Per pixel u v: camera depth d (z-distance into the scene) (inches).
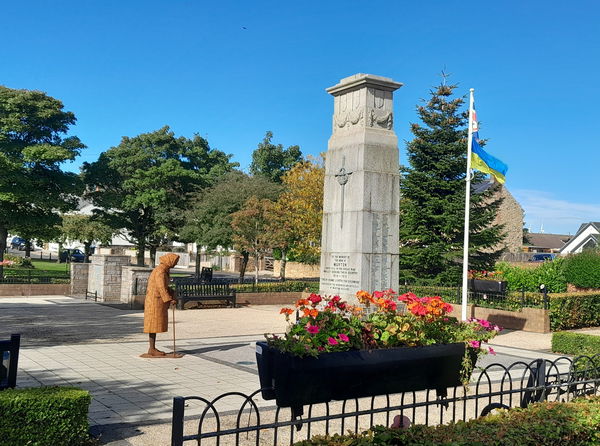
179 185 1721.2
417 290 916.0
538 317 740.0
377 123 539.2
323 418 187.8
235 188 1461.6
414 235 1112.8
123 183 1659.7
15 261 1493.6
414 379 223.1
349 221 537.3
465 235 650.8
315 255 1445.6
